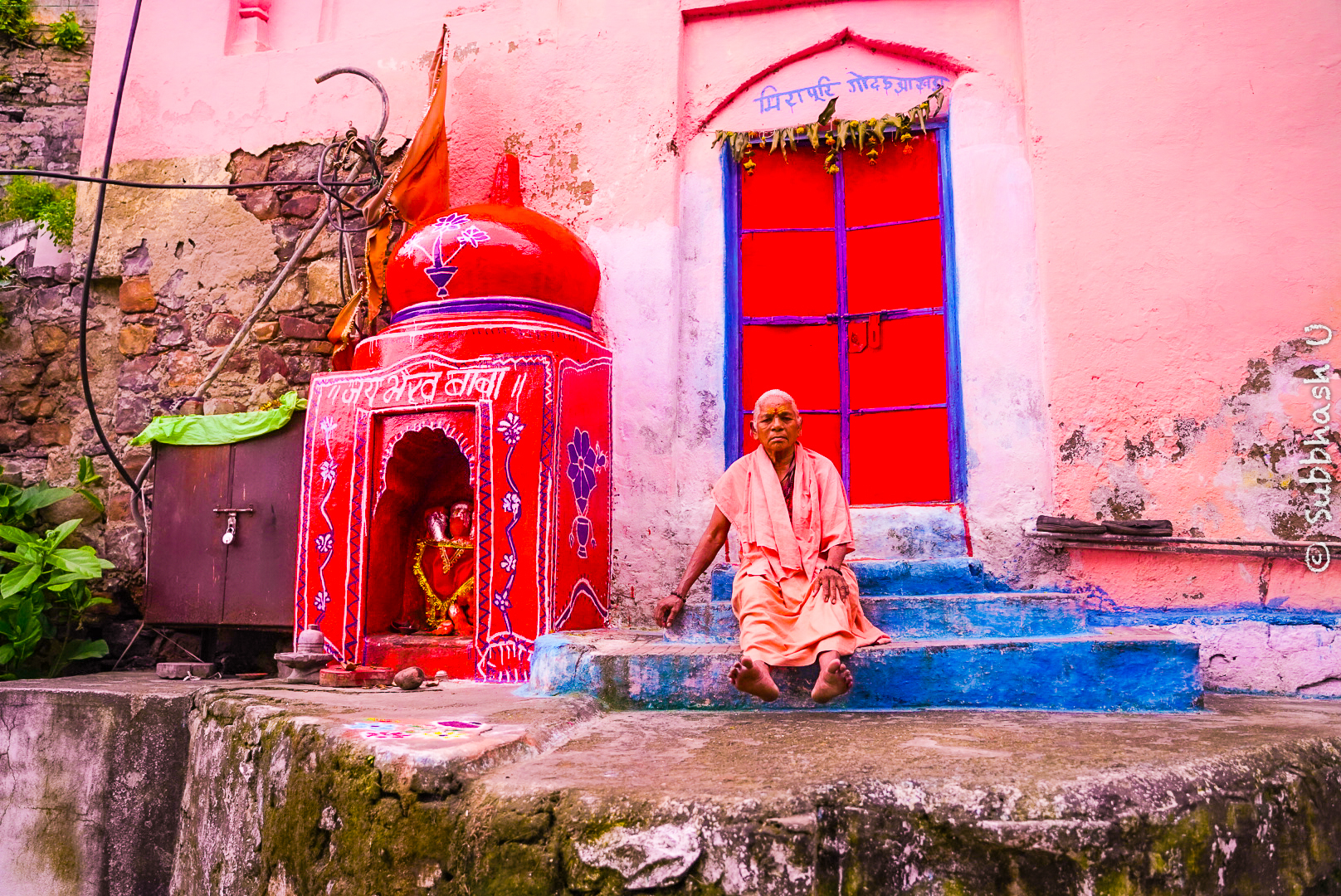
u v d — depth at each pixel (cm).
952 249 472
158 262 554
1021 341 449
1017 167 462
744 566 356
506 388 410
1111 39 452
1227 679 406
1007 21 475
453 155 523
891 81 492
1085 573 427
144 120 569
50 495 520
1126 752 235
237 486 463
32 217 599
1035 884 189
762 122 502
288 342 531
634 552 464
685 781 208
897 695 335
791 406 365
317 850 236
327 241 536
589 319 466
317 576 424
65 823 345
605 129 505
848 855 194
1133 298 434
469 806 208
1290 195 425
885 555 445
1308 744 258
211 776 304
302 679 400
